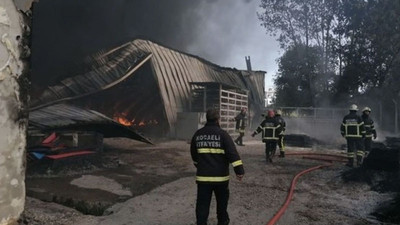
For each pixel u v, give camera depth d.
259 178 7.58
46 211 4.80
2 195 3.84
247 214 5.02
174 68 19.27
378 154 8.80
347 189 6.81
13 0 3.95
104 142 14.00
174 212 5.05
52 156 7.52
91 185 6.54
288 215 5.02
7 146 3.89
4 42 3.86
